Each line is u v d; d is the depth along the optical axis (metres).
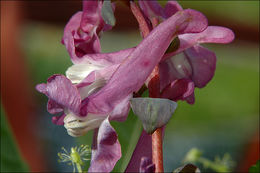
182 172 0.13
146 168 0.12
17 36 0.25
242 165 0.25
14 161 0.17
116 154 0.13
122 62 0.13
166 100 0.12
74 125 0.13
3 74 0.23
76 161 0.15
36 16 0.24
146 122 0.12
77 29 0.14
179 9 0.14
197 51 0.14
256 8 0.26
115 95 0.13
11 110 0.22
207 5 0.26
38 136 0.30
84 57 0.14
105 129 0.13
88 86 0.13
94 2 0.14
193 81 0.14
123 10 0.21
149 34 0.13
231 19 0.26
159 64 0.14
